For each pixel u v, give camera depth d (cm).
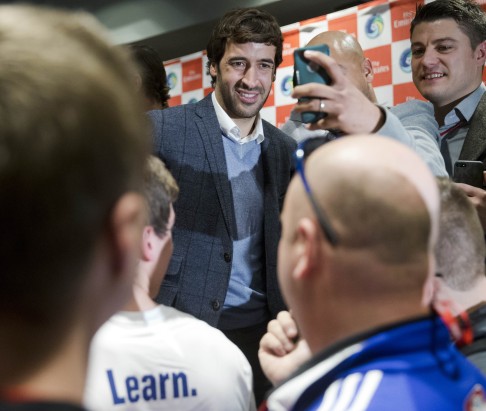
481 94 260
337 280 72
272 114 361
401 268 71
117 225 47
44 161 41
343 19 334
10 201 42
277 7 377
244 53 239
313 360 71
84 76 43
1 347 45
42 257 44
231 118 245
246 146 245
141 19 432
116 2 443
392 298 72
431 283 75
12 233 42
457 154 256
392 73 318
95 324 50
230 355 126
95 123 43
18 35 43
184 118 237
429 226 72
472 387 73
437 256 113
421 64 262
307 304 76
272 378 118
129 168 46
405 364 69
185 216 227
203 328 126
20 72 41
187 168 229
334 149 76
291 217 77
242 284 234
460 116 258
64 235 44
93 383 112
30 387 45
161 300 221
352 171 72
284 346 119
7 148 41
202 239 227
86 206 44
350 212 71
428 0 307
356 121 126
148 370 116
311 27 345
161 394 117
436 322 72
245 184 239
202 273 225
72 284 46
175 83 411
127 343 116
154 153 227
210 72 256
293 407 72
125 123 45
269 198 241
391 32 318
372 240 71
